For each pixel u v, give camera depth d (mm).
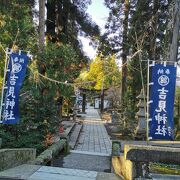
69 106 36219
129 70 26375
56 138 17062
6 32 16078
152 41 24234
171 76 10078
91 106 95188
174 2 16453
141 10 25719
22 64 11602
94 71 43094
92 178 8133
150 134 9930
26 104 14820
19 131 13359
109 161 13492
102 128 30141
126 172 7629
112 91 54750
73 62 20203
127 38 29750
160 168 8844
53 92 17844
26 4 19219
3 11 17047
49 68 18062
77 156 14430
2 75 14898
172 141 9906
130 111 25266
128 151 6520
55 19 25656
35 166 9055
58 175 8219
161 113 9953
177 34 16391
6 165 8406
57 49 18469
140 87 25266
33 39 17938
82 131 26766
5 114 11445
